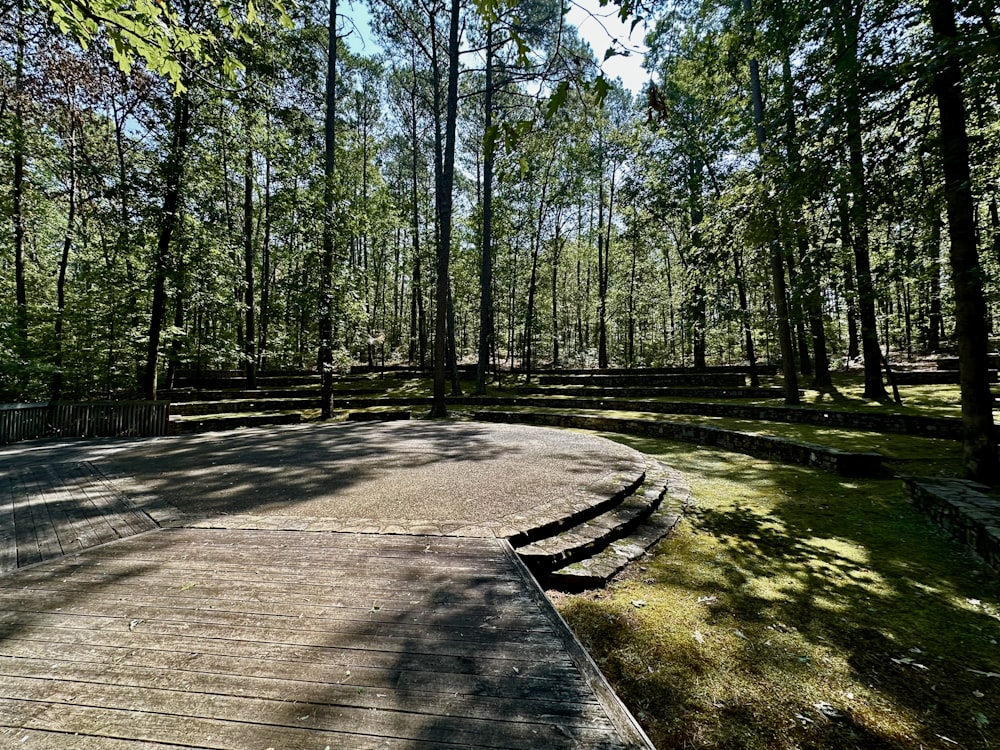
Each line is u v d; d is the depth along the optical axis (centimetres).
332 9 1120
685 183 1566
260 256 2155
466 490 461
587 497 435
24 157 1127
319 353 1231
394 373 2309
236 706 161
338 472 541
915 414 837
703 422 980
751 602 284
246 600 240
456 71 1257
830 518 437
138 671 180
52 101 957
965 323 505
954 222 495
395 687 171
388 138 2498
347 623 217
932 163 511
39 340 1290
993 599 283
